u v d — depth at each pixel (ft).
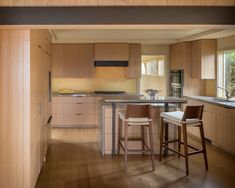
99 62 27.09
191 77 25.53
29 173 11.64
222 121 19.11
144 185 13.29
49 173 14.80
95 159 17.28
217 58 23.65
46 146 17.56
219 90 23.54
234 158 17.51
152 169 15.49
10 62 11.31
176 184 13.41
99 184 13.42
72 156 17.84
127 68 27.94
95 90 29.35
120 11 10.43
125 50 27.20
